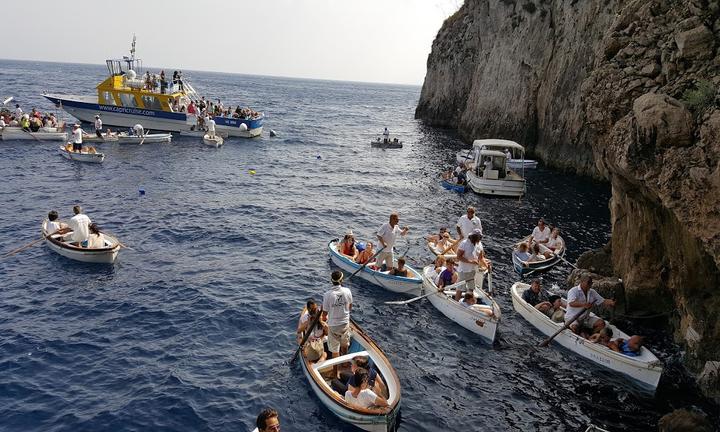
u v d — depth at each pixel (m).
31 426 9.68
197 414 10.21
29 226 20.97
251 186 30.81
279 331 13.67
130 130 43.00
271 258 19.14
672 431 9.55
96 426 9.76
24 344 12.47
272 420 6.03
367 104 138.38
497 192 30.11
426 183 34.12
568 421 10.45
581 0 37.44
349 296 11.44
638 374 11.58
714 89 10.59
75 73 185.25
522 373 12.16
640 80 12.64
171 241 20.42
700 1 12.15
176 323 13.84
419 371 12.09
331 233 22.67
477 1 65.12
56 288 15.65
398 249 20.75
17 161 32.47
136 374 11.45
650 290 13.80
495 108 49.97
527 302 14.99
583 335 12.99
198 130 46.72
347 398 10.09
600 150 13.98
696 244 11.18
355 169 38.53
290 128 63.75
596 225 24.86
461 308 14.27
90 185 28.12
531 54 44.06
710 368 11.02
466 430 10.09
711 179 9.71
